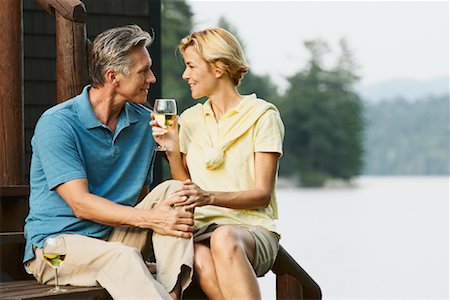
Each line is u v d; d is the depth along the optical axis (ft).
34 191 17.28
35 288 16.61
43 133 16.92
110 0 24.56
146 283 15.87
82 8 20.30
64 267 16.62
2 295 15.90
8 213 19.83
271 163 17.87
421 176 211.41
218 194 17.03
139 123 17.88
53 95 24.54
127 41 17.26
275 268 18.78
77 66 20.29
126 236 17.24
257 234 17.26
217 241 16.43
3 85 20.75
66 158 16.83
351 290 38.27
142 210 16.51
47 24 24.49
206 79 18.08
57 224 16.98
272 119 18.03
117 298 15.87
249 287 16.30
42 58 24.44
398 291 37.88
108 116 17.47
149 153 17.94
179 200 16.56
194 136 18.20
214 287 16.56
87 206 16.58
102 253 16.29
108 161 17.44
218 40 18.02
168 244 16.43
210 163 17.80
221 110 18.20
